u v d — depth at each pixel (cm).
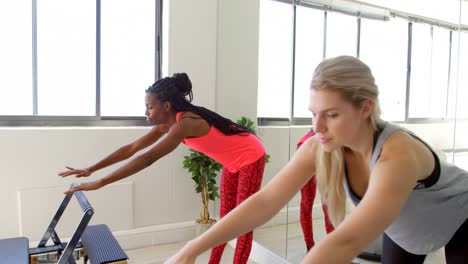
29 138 279
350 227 73
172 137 193
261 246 301
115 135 309
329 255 71
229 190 238
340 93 78
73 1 307
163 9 338
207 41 346
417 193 102
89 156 300
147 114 210
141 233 321
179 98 208
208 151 223
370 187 81
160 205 331
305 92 273
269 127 304
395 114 209
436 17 192
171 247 324
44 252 200
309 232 260
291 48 285
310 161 104
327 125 81
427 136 195
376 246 203
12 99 293
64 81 309
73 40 309
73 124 311
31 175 280
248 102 323
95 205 303
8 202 274
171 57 329
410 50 204
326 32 255
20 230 279
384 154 84
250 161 225
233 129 220
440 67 190
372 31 223
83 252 208
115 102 331
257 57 318
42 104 303
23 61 294
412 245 119
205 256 306
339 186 103
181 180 340
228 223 96
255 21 315
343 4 242
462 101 182
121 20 328
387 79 213
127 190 315
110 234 211
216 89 356
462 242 111
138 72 337
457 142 182
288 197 102
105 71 325
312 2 266
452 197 105
